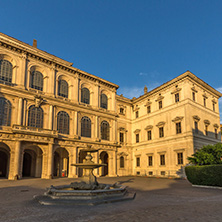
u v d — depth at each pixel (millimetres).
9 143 35531
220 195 18734
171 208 12547
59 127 43219
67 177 42625
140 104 57031
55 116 43094
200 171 26297
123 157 54531
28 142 37438
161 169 46312
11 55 39688
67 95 46906
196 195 18766
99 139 49469
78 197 14500
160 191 21797
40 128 38531
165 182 33219
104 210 11953
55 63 45156
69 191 15289
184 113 43344
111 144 51000
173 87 47406
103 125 51750
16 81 39312
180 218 10102
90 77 51000
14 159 35312
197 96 46219
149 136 52000
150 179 39938
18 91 38656
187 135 41562
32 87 41688
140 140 54594
